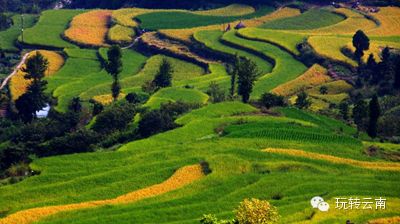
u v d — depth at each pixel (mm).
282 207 111750
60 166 144375
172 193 124688
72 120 191250
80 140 160875
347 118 198250
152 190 126625
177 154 148500
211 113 188250
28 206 120562
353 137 169250
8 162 152500
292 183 126938
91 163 145875
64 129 183250
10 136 182625
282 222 103875
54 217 113000
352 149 157375
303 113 195125
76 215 113500
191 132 168125
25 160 152000
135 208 115688
